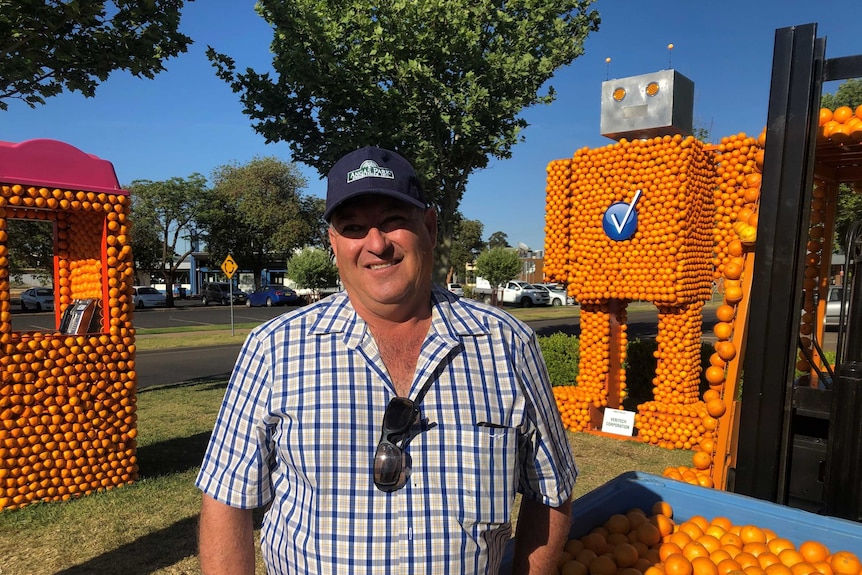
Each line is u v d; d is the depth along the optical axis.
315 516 1.34
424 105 8.36
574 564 2.15
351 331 1.43
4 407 4.23
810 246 4.15
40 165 4.34
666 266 5.99
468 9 8.21
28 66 4.84
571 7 8.73
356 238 1.45
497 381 1.45
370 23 7.93
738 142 6.21
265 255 43.50
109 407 4.71
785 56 2.83
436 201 9.27
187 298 47.44
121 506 4.35
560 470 1.54
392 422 1.33
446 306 1.54
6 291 4.25
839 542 2.29
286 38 8.08
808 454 3.08
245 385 1.44
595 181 6.45
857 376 2.78
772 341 2.84
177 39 5.61
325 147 8.61
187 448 5.93
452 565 1.33
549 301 34.25
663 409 6.19
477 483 1.36
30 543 3.76
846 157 3.57
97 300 4.93
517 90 8.58
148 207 38.19
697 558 2.20
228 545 1.42
